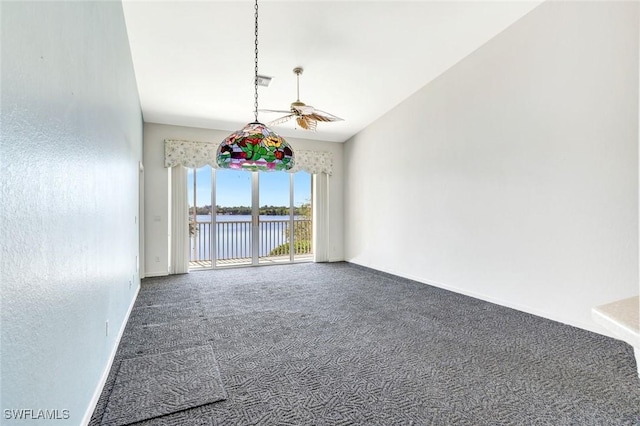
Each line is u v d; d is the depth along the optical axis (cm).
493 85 369
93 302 176
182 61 372
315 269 596
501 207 363
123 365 223
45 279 111
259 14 304
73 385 141
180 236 557
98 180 190
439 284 451
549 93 315
